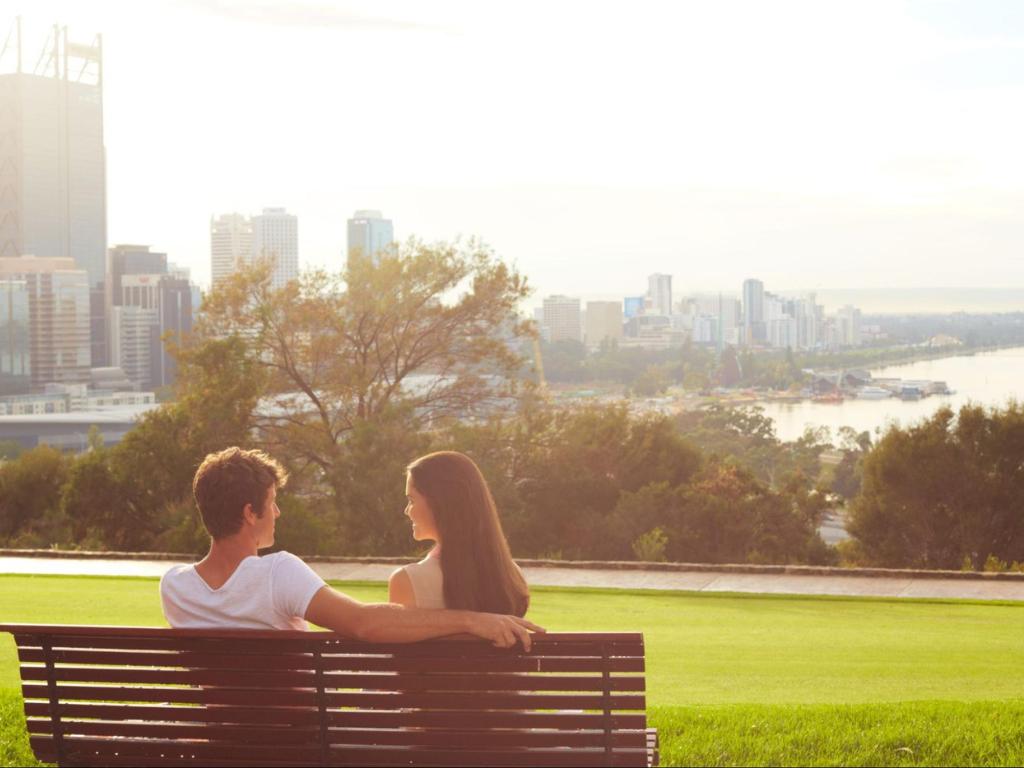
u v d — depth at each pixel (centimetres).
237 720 365
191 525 2055
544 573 1575
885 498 2875
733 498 2992
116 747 373
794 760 518
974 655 945
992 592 1405
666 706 671
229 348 2723
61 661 371
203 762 369
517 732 351
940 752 531
